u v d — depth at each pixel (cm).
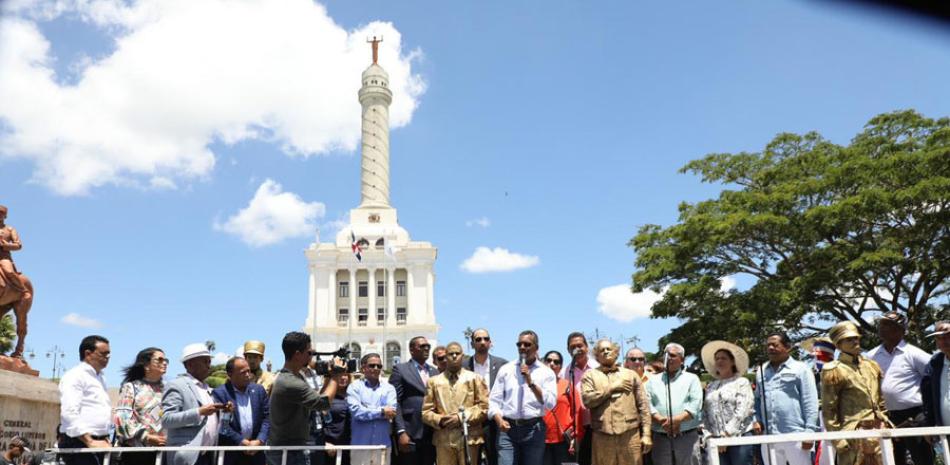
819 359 1041
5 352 3444
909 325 2506
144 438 817
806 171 2764
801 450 848
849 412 799
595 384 916
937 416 796
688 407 938
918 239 2388
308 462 795
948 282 2620
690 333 2700
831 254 2469
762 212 2605
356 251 6875
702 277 2712
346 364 862
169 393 815
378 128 9862
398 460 1031
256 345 1091
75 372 798
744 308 2586
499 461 948
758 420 902
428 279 9369
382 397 1022
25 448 1171
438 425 952
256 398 872
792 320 2533
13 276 1298
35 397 1258
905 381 897
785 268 2698
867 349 2584
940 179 2273
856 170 2498
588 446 1021
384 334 9056
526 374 926
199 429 805
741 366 939
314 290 9231
